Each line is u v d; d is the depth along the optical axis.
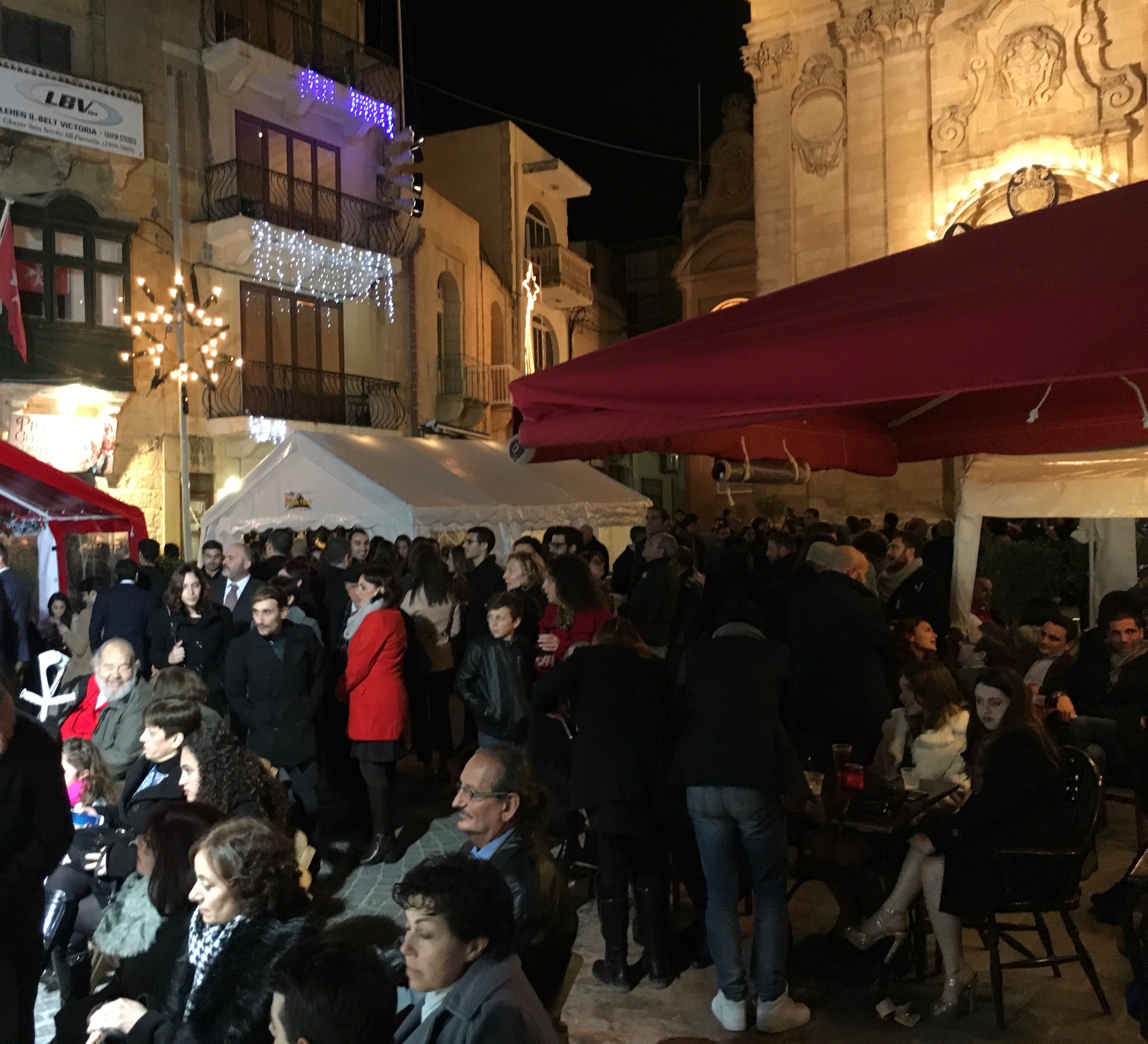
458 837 6.81
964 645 6.79
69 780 4.44
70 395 15.43
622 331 37.97
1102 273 2.72
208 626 7.08
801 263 23.97
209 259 17.77
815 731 5.55
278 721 5.92
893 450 6.95
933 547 9.52
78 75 15.95
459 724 9.91
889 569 8.65
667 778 4.35
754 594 8.45
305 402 19.38
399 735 6.34
